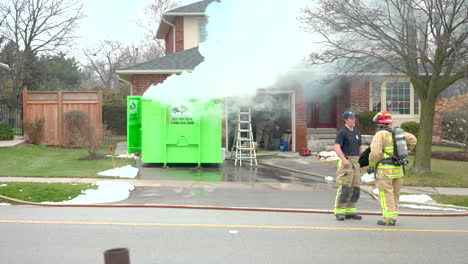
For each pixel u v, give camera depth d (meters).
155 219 8.28
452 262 5.87
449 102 20.33
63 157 16.86
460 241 7.00
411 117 21.59
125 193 10.71
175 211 9.14
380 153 7.88
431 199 11.04
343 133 8.33
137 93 20.00
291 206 9.79
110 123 24.14
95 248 6.29
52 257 5.86
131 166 15.08
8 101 22.92
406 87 21.52
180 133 15.52
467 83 18.02
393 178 8.02
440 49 13.18
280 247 6.45
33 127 19.97
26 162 15.31
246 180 13.17
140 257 5.89
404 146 7.85
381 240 6.96
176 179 13.13
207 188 11.80
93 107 20.52
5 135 19.75
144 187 11.77
